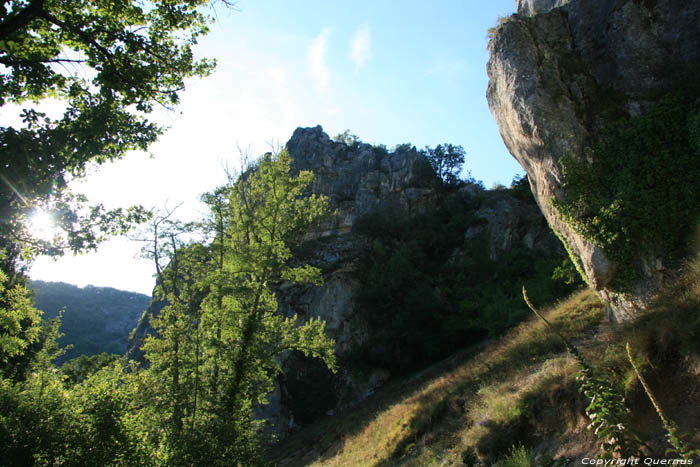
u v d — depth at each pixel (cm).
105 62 803
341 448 1889
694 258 822
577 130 1084
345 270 4400
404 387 2697
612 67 1125
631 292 987
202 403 1268
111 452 781
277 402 3512
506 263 4088
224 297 1487
